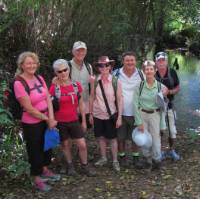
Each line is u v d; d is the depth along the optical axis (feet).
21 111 15.93
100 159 19.22
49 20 28.40
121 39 34.01
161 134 20.79
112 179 17.54
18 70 16.03
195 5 36.68
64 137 17.58
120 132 19.10
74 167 18.93
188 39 70.13
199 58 64.34
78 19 30.30
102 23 31.94
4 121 15.62
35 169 16.10
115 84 18.30
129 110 18.79
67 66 17.21
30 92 15.70
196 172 18.19
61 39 29.48
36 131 15.85
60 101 17.24
